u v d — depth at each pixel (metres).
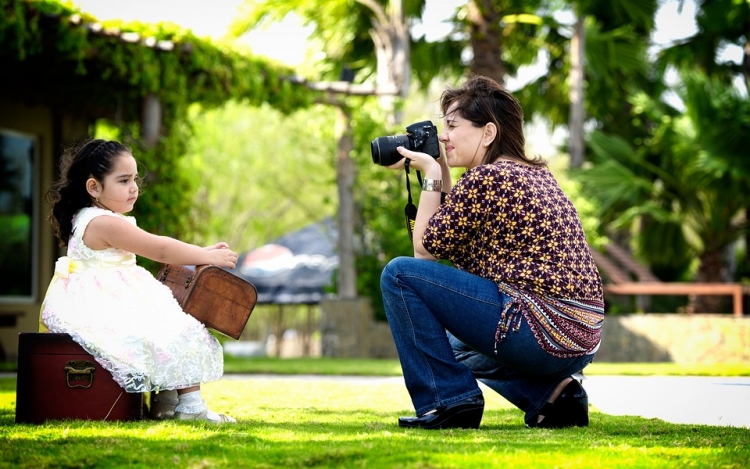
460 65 16.39
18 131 10.46
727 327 10.50
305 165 22.25
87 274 3.02
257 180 23.58
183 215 9.23
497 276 2.91
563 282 2.84
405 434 2.70
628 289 12.52
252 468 2.08
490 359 3.19
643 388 5.33
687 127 13.98
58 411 2.92
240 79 9.25
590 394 4.88
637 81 17.92
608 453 2.31
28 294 10.64
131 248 3.02
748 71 15.75
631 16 15.91
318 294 20.23
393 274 2.97
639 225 17.23
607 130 18.39
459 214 2.92
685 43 17.14
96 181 3.10
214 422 2.99
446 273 2.93
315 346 33.00
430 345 2.95
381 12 13.79
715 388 5.35
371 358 11.66
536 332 2.83
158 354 2.94
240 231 25.80
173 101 8.71
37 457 2.20
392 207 11.96
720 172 13.35
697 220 14.90
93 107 10.30
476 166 3.06
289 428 2.89
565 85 17.45
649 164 14.95
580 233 2.97
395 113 12.59
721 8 15.99
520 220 2.88
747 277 16.72
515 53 17.45
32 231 10.66
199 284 3.06
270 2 14.32
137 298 3.02
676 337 10.71
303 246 22.00
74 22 7.85
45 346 2.92
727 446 2.53
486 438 2.63
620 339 10.95
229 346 24.09
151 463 2.15
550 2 16.38
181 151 9.19
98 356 2.92
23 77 9.46
